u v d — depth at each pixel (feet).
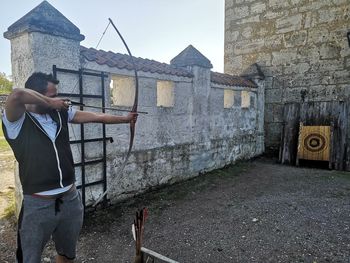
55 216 5.83
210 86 21.39
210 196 16.30
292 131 25.91
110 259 9.70
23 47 11.32
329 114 24.30
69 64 12.06
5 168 22.34
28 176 5.61
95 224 12.32
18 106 5.13
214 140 22.25
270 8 28.58
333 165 23.34
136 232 7.50
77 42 12.34
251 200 15.57
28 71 11.22
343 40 24.61
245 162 25.90
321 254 9.84
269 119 29.17
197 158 20.53
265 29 29.07
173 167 18.47
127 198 15.39
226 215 13.47
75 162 12.64
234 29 31.40
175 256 9.87
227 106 24.50
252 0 29.76
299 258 9.62
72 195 6.18
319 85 26.11
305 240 10.86
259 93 27.96
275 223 12.46
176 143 18.57
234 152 24.82
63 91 11.96
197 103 20.13
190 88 19.51
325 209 14.06
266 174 21.58
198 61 19.56
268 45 28.96
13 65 12.09
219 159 22.98
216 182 19.22
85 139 12.96
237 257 9.77
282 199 15.69
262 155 29.07
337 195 16.34
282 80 28.19
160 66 17.51
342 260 9.42
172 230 11.89
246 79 27.71
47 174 5.68
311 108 25.27
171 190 17.31
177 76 18.19
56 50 11.59
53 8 11.53
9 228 11.89
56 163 5.81
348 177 20.63
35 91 5.43
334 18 24.95
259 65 29.63
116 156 14.58
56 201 5.80
